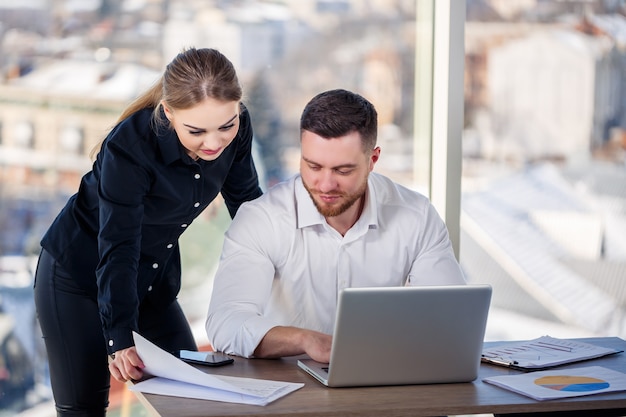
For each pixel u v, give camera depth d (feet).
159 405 7.12
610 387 7.64
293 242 9.42
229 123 9.11
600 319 14.28
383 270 9.66
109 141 9.42
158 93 9.74
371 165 9.11
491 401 7.30
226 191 11.16
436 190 13.78
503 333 14.11
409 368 7.71
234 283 9.09
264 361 8.54
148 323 10.89
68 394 10.40
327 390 7.57
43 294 10.36
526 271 14.11
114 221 9.39
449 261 9.71
